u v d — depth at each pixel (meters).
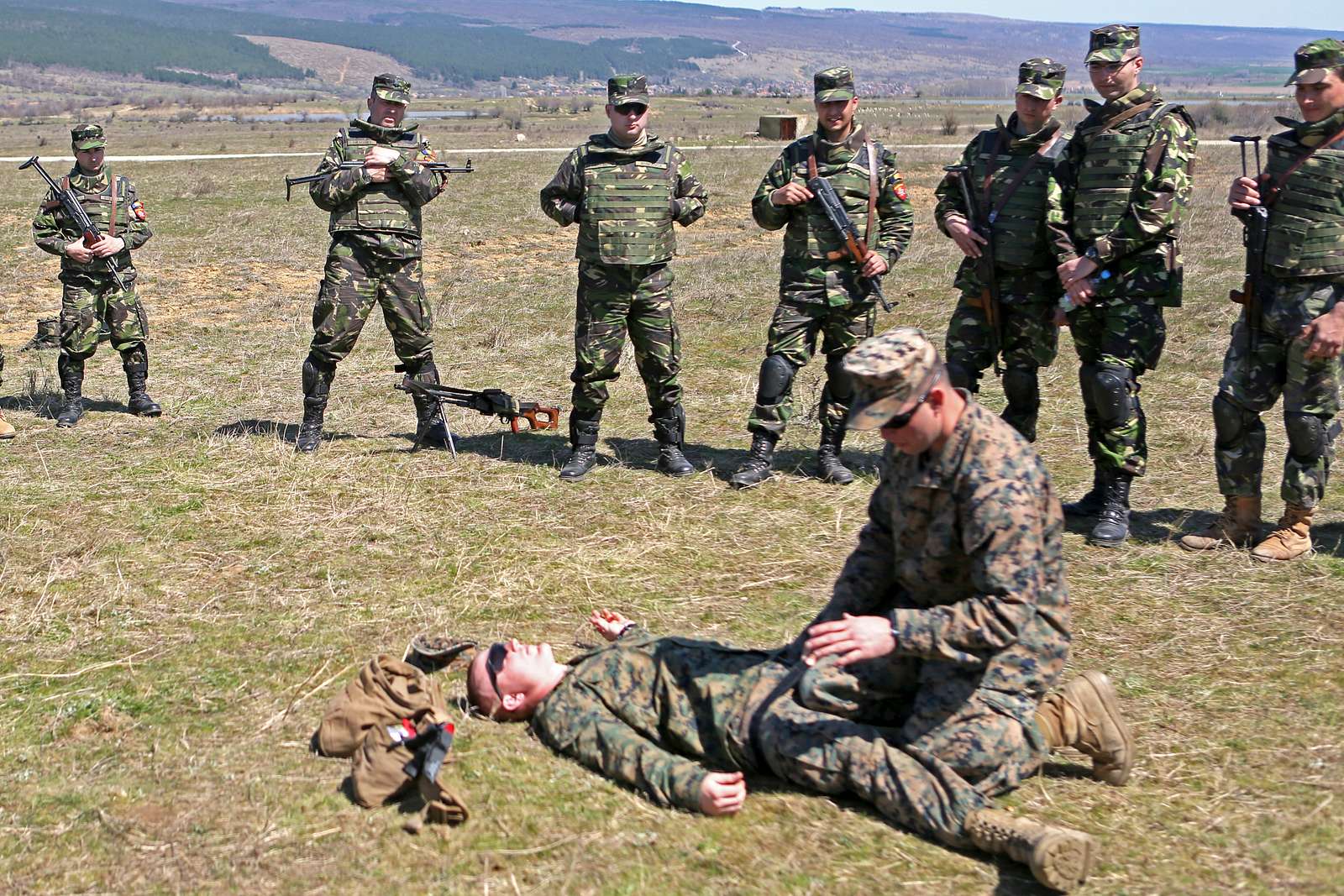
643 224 6.93
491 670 4.29
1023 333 6.67
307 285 14.88
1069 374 9.60
